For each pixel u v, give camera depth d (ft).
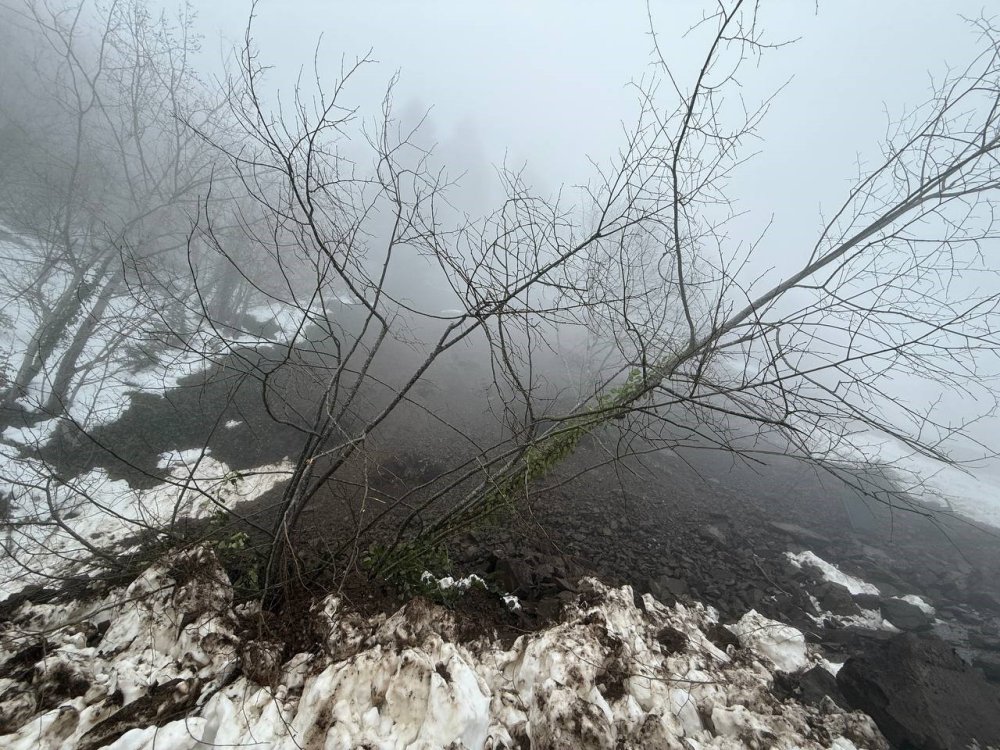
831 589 19.36
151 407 27.07
